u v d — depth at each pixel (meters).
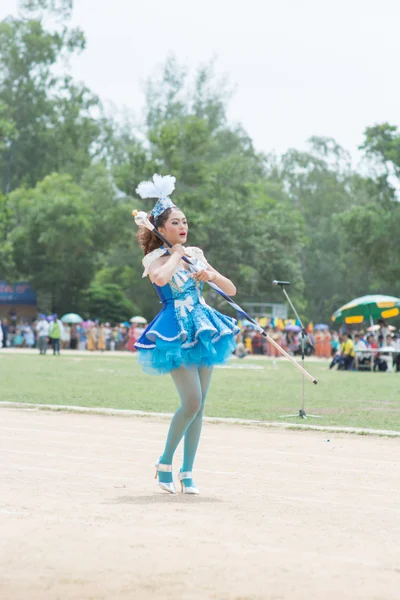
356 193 174.75
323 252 172.38
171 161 128.25
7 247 122.94
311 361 90.75
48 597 7.72
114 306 129.62
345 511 12.04
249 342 108.94
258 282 131.88
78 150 146.50
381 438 21.41
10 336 114.00
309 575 8.55
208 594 7.85
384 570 8.80
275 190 166.25
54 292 130.75
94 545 9.62
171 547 9.59
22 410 26.91
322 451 18.70
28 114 143.25
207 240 126.88
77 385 39.12
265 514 11.71
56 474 14.84
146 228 14.28
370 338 72.31
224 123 159.75
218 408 28.92
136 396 32.97
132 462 16.55
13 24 142.38
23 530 10.30
